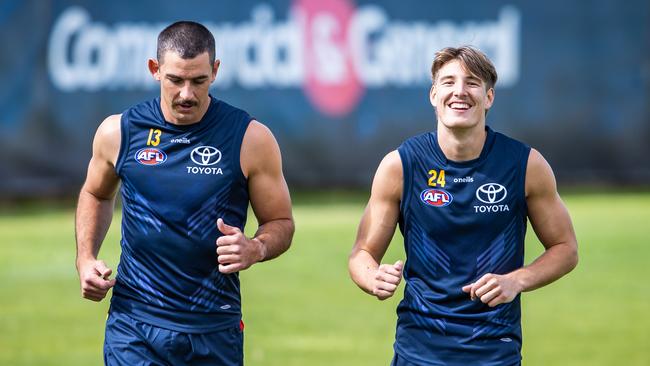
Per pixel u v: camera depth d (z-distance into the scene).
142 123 17.23
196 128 17.06
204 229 16.94
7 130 50.16
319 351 28.39
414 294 16.80
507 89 51.09
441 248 16.67
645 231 45.06
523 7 50.88
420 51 51.09
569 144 51.31
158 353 17.06
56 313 32.72
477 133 16.55
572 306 33.84
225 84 51.19
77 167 50.56
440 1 51.03
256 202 17.50
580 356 28.00
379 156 51.31
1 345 28.83
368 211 17.30
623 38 51.03
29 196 54.06
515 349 16.67
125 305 17.27
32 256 41.38
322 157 51.38
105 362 17.42
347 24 51.06
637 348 28.86
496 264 16.56
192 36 16.44
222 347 17.30
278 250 17.25
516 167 16.59
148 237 17.02
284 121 51.28
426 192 16.67
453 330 16.52
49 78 50.34
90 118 50.59
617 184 53.88
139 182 17.08
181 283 17.02
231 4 50.94
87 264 17.47
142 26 50.59
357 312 33.12
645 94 51.22
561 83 51.09
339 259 40.41
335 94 51.25
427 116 51.22
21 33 50.09
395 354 17.09
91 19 50.50
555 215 16.94
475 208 16.52
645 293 35.44
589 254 41.06
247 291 35.62
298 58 51.06
